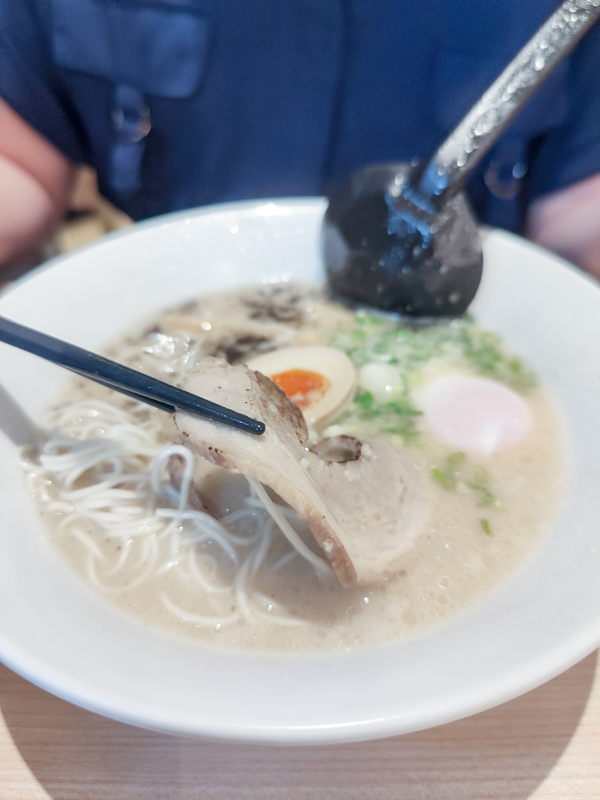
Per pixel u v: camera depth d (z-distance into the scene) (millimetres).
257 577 208
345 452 244
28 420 244
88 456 240
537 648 150
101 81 389
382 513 217
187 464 225
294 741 133
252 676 160
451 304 306
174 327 310
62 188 448
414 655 167
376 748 178
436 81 390
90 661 153
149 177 431
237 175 435
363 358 297
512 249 304
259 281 339
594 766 174
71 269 288
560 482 231
